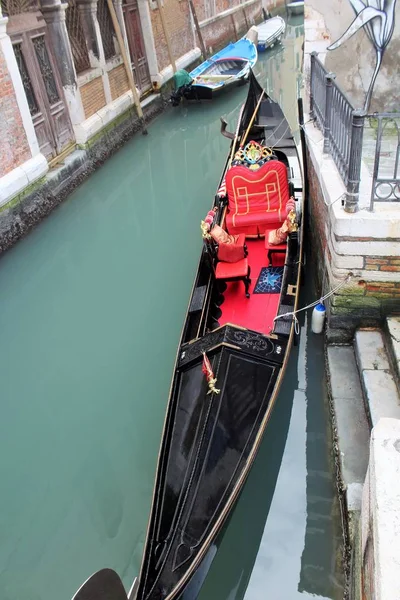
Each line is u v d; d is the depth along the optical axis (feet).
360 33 17.13
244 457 10.66
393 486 7.04
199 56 49.90
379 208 12.42
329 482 12.07
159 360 16.71
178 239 23.71
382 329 13.74
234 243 16.20
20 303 20.79
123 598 7.75
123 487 12.97
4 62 22.97
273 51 57.31
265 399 11.64
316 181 16.03
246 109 26.30
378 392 12.02
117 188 29.63
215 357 12.18
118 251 23.48
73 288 21.35
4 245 22.97
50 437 14.67
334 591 10.28
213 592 10.64
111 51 34.83
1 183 22.99
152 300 19.74
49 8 26.96
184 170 31.01
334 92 14.11
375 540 6.64
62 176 27.73
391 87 17.80
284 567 10.83
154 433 14.21
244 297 15.97
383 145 16.62
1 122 23.07
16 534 12.35
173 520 9.78
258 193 18.51
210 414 11.10
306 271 19.10
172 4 43.32
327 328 14.52
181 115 39.81
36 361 17.74
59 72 28.68
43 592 11.13
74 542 11.99
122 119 35.04
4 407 16.06
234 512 11.43
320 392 14.16
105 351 17.53
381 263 12.66
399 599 5.89
